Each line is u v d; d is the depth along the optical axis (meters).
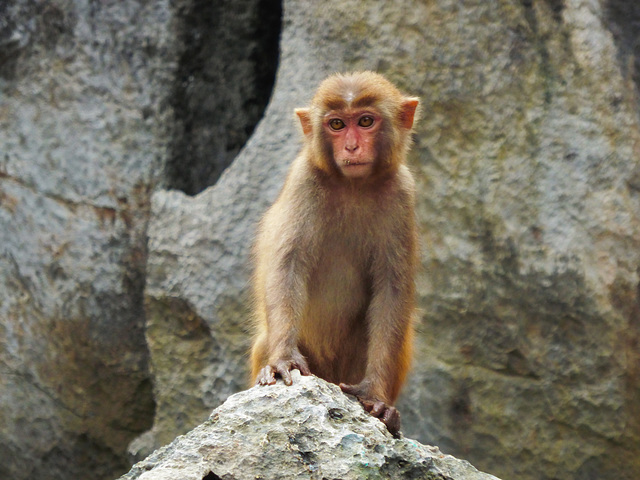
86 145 18.84
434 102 17.20
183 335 17.61
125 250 18.62
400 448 8.59
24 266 18.72
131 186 18.72
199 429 8.41
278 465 8.10
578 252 16.78
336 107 11.38
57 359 18.73
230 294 17.30
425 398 16.88
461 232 17.06
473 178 17.09
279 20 19.94
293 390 8.81
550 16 17.23
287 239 11.59
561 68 17.14
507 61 17.16
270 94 19.95
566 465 16.58
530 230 16.92
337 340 12.23
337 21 17.47
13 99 19.09
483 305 16.94
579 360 16.70
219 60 19.55
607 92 17.08
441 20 17.27
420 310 15.84
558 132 17.05
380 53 17.28
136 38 19.02
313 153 11.68
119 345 18.59
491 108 17.16
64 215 18.78
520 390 16.84
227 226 17.48
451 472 8.73
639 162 16.97
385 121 11.46
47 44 19.16
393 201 11.80
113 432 18.72
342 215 11.80
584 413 16.62
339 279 12.04
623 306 16.73
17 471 18.73
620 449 16.56
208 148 19.44
